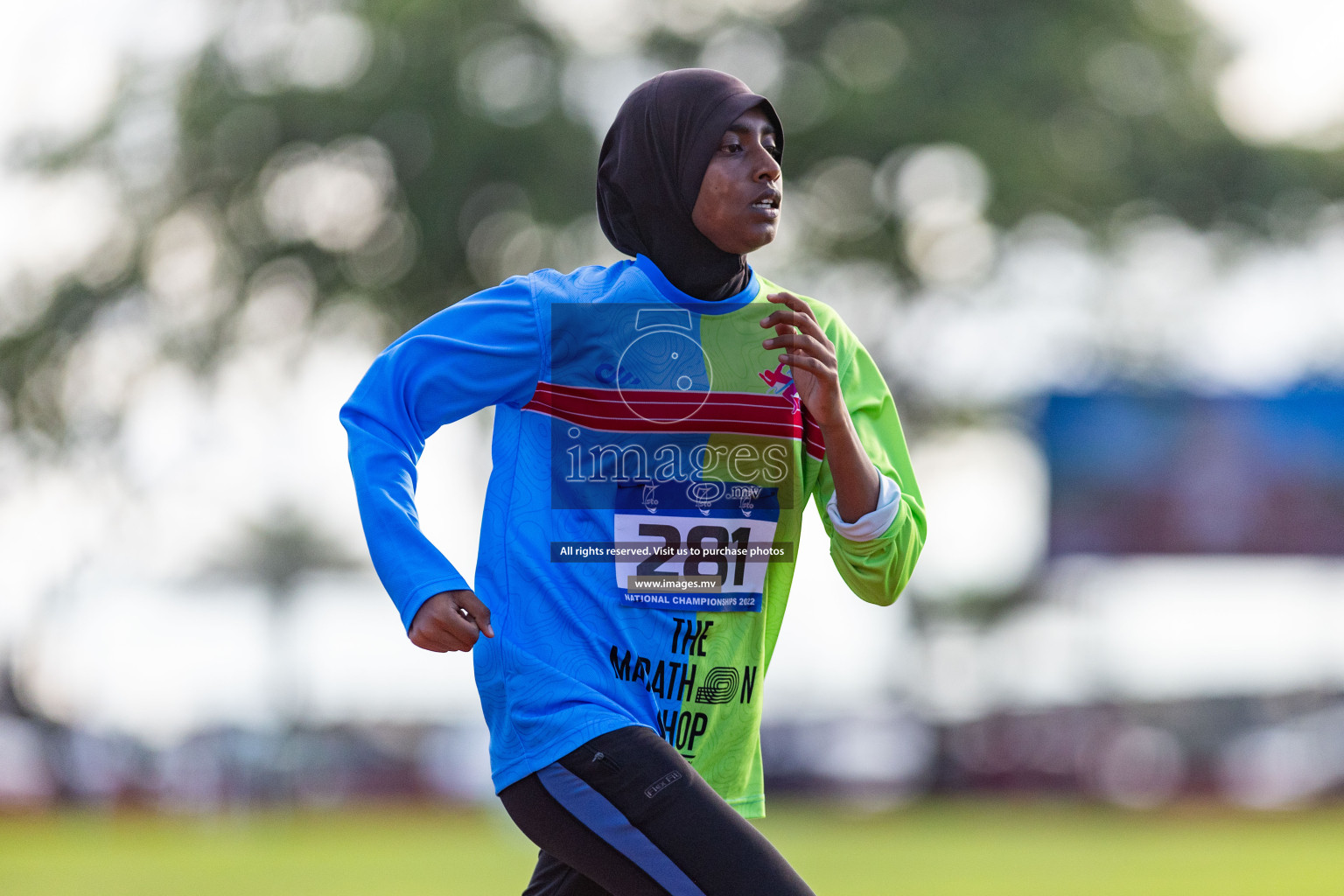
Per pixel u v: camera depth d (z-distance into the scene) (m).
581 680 9.07
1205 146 80.12
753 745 9.62
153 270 75.38
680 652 9.30
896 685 89.38
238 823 73.75
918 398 81.56
